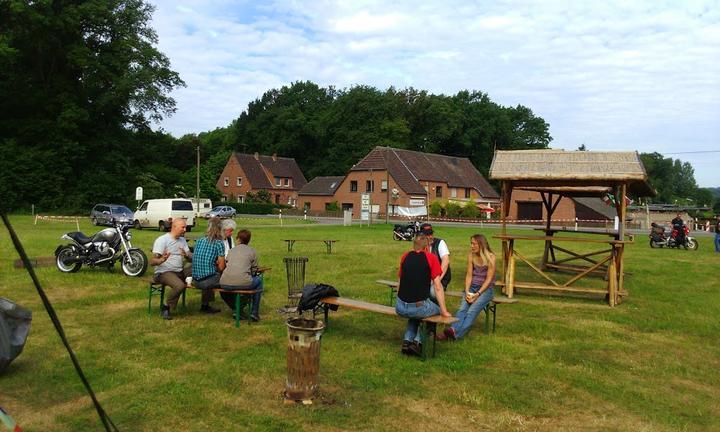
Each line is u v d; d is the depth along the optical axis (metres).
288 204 83.50
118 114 56.12
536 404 5.39
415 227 26.47
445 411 5.16
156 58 53.84
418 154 70.88
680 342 7.96
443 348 7.23
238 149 104.94
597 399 5.59
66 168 49.84
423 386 5.77
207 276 8.20
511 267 11.27
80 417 4.79
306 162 97.75
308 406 5.15
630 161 10.73
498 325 8.63
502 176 10.82
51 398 5.21
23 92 50.88
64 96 49.81
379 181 66.19
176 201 32.28
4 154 48.00
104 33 52.38
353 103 89.69
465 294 7.96
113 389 5.46
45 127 49.75
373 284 12.20
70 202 48.91
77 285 11.01
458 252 20.58
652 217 60.25
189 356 6.54
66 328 7.71
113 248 12.49
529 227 45.38
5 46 42.09
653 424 5.02
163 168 61.28
